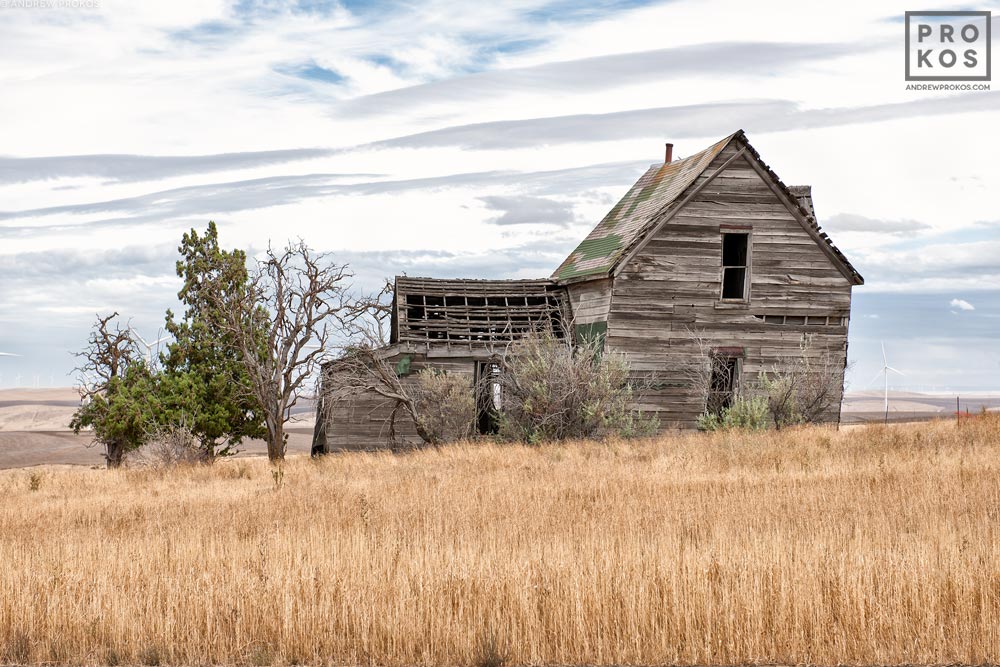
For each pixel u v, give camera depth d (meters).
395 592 9.61
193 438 35.00
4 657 9.08
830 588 9.24
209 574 10.47
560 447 27.62
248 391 36.69
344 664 8.81
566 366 31.89
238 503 18.38
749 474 19.38
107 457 37.38
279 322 34.78
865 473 18.20
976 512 13.55
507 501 16.38
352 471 24.38
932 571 9.52
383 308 34.06
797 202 35.47
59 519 17.34
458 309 36.69
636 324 34.44
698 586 9.31
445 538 12.47
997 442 22.91
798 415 32.66
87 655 9.07
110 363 37.69
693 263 34.97
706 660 8.65
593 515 14.56
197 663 8.95
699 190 35.06
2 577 10.47
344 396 32.88
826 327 35.78
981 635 8.62
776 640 8.77
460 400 32.91
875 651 8.62
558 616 9.02
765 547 10.53
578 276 36.25
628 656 8.76
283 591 9.62
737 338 35.09
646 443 28.17
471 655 8.74
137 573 10.79
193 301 38.62
